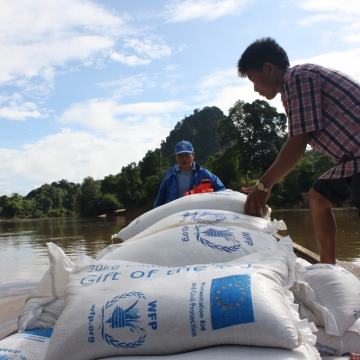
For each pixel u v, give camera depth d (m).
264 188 2.38
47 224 41.94
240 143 53.59
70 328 1.55
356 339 1.91
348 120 2.20
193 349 1.50
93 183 81.38
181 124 145.62
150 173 77.25
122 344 1.50
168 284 1.59
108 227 28.05
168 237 2.12
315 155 59.56
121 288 1.64
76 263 1.94
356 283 2.12
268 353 1.42
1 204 89.94
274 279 1.64
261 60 2.40
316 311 1.95
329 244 2.82
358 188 2.30
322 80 2.25
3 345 1.85
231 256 2.00
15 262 10.31
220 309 1.45
